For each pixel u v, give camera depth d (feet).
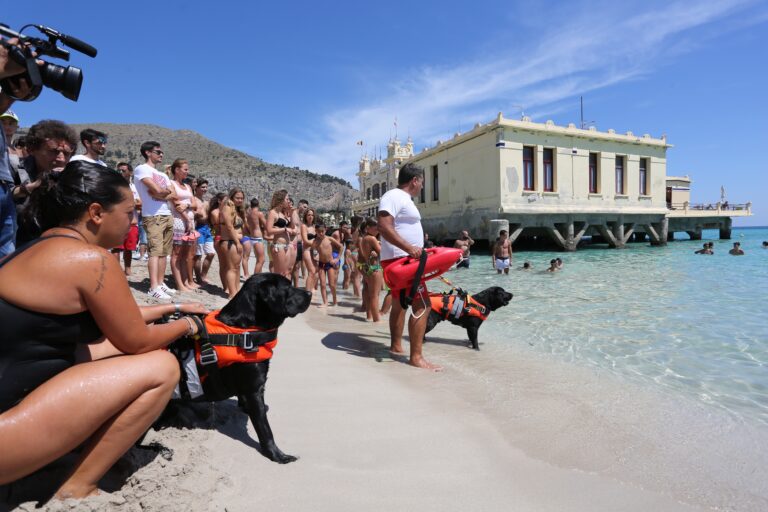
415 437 10.25
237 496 7.33
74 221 6.39
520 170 83.41
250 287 8.95
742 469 9.41
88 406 5.93
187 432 8.95
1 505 6.05
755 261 60.75
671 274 47.19
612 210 90.89
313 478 8.19
